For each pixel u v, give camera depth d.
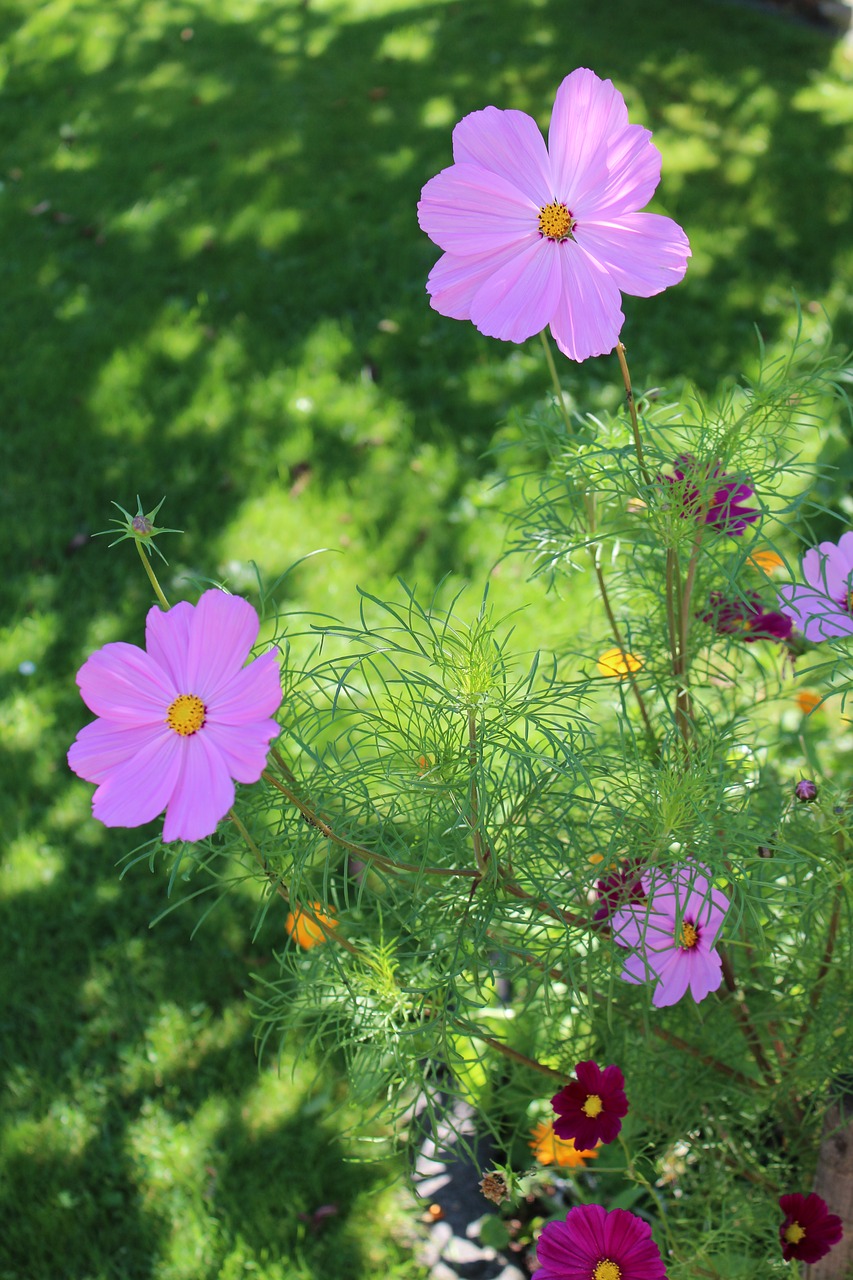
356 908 1.69
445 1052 1.58
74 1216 2.30
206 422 4.18
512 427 4.02
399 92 6.10
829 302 4.54
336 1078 2.44
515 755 1.44
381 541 3.68
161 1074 2.50
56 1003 2.63
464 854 1.60
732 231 4.98
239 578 3.59
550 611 3.23
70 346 4.54
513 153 1.27
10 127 6.11
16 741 3.18
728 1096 1.85
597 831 1.71
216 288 4.82
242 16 7.12
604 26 6.75
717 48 6.53
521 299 1.27
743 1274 1.69
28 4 7.44
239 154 5.64
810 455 3.25
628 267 1.25
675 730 1.64
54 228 5.27
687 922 1.51
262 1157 2.35
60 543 3.76
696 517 1.52
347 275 4.79
